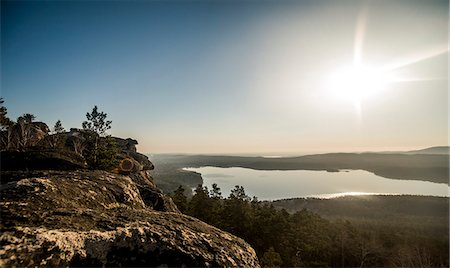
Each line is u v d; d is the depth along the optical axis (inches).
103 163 689.6
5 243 109.7
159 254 140.3
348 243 1781.5
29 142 1009.5
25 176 222.4
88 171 266.8
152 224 163.8
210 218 1683.1
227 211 1750.7
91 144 948.6
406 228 2497.5
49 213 144.1
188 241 155.3
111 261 129.8
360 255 1707.7
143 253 138.4
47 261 113.0
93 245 131.6
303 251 1616.6
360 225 2596.0
